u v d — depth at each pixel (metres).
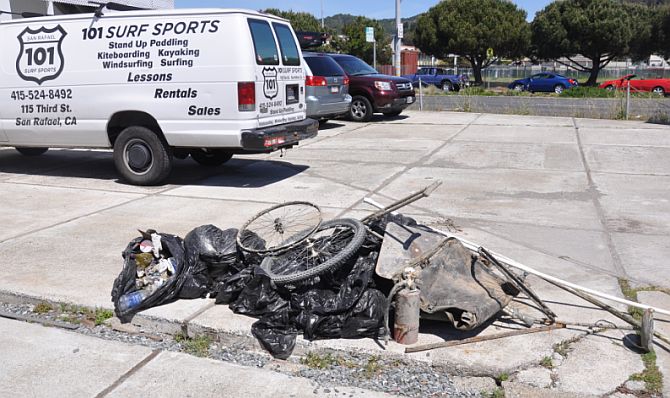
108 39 8.70
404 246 4.66
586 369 3.85
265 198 8.22
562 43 47.53
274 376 3.94
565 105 21.91
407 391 3.75
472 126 15.54
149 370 4.02
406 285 4.11
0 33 9.32
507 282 4.57
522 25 48.19
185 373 3.98
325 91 14.34
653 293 5.00
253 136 8.27
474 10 47.00
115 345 4.38
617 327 4.37
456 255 4.62
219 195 8.45
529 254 5.98
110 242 6.39
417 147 12.43
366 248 4.88
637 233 6.66
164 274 4.91
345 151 12.09
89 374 3.97
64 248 6.21
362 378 3.90
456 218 7.25
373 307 4.24
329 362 4.08
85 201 8.18
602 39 45.97
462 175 9.69
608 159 10.93
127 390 3.78
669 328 4.40
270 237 6.00
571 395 3.56
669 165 10.38
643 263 5.73
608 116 17.45
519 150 11.91
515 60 57.56
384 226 5.08
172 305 4.78
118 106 8.80
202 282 4.90
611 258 5.86
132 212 7.58
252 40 8.30
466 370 3.88
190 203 8.00
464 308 4.06
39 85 9.19
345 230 5.15
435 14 48.47
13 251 6.12
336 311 4.24
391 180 9.35
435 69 40.88
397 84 16.75
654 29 48.69
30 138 9.49
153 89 8.57
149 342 4.45
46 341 4.42
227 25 8.16
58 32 8.98
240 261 5.07
